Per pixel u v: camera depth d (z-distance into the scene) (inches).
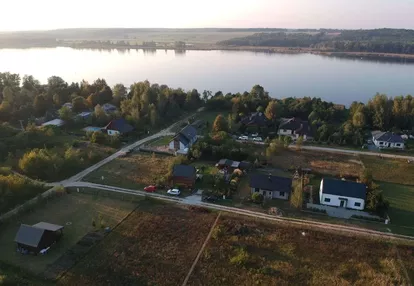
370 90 6584.6
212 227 2006.6
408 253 1793.8
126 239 1888.5
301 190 2204.7
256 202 2293.3
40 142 3282.5
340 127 3791.8
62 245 1830.7
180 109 4753.9
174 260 1724.9
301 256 1763.0
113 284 1558.8
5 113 4094.5
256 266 1684.3
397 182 2652.6
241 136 3693.4
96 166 2864.2
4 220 2018.9
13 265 1662.2
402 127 4025.6
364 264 1705.2
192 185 2492.6
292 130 3772.1
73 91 5162.4
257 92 5128.0
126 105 4419.3
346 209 2255.2
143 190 2455.7
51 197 2310.5
